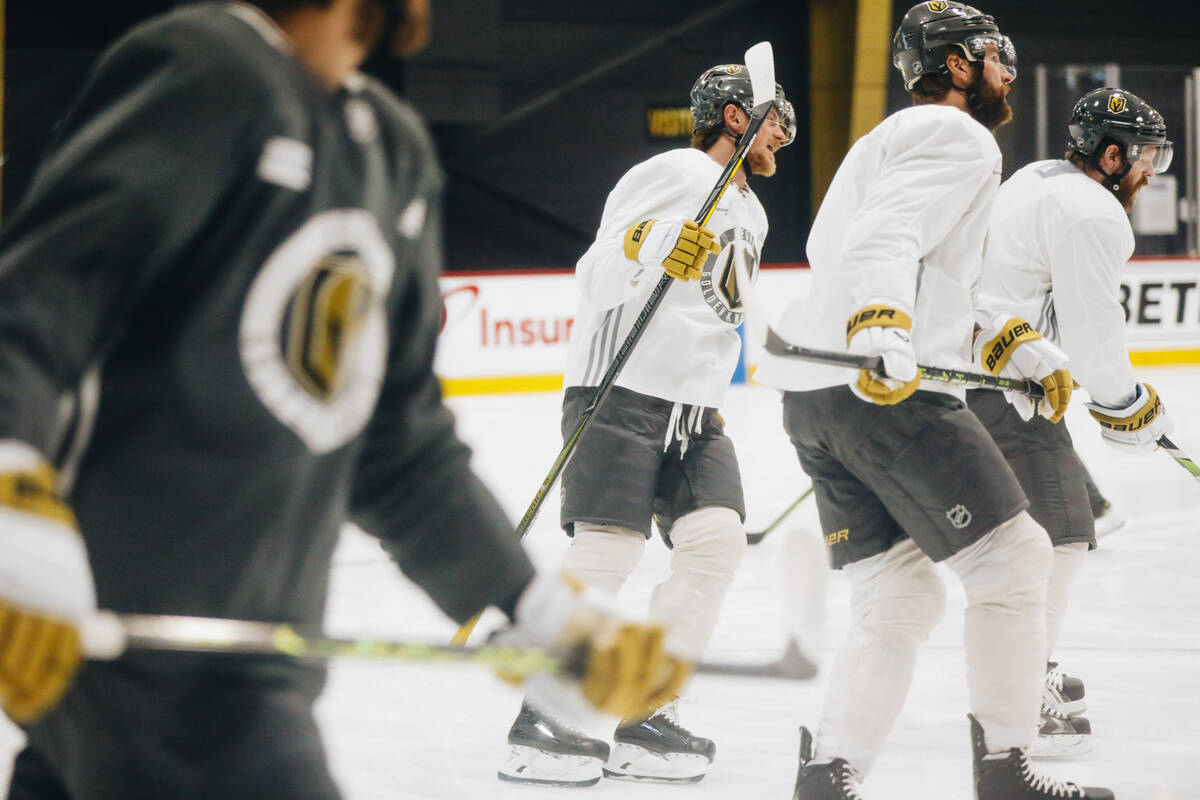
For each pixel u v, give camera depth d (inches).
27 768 125.3
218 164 102.1
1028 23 1444.4
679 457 303.3
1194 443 747.4
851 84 1391.5
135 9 1293.1
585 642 119.3
